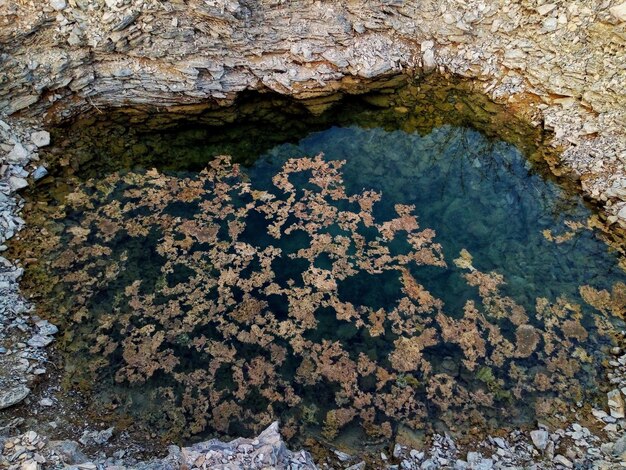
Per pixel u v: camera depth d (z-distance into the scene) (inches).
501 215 453.1
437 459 315.9
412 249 431.2
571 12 493.0
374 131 518.6
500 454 316.8
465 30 535.2
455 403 345.1
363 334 379.6
